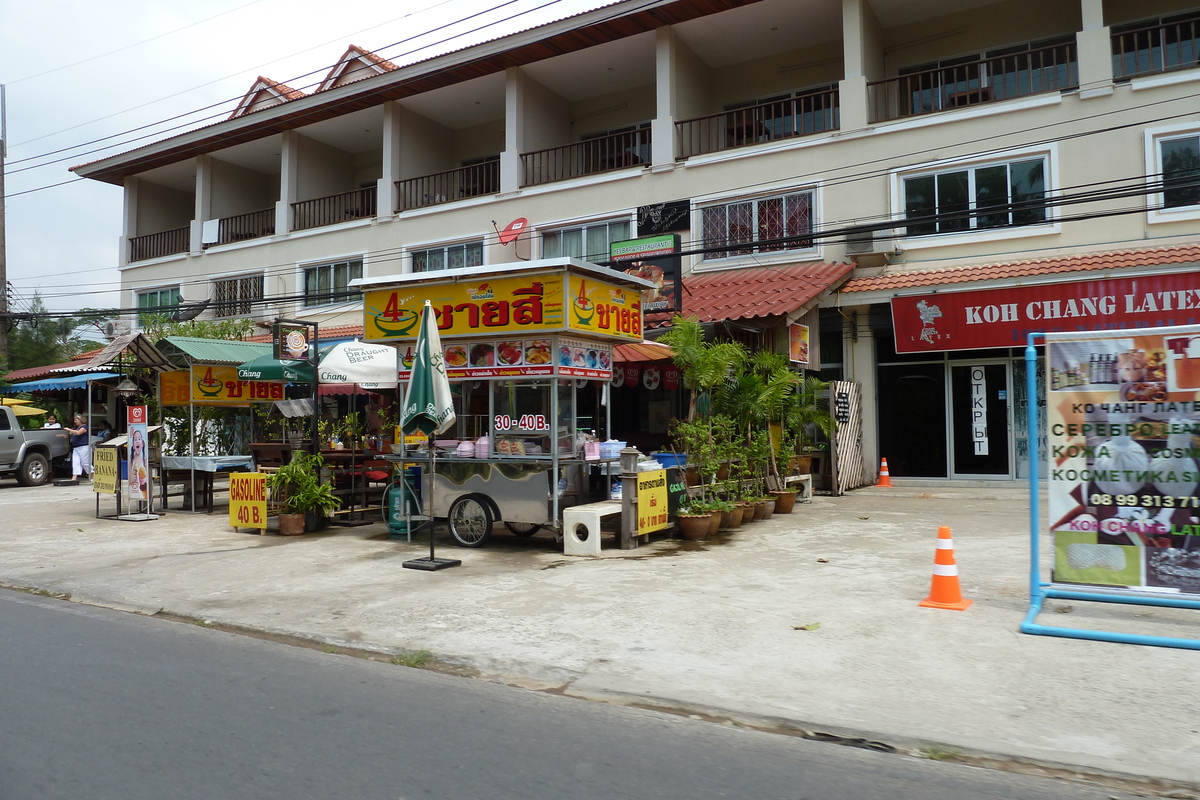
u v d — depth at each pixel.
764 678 5.26
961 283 14.27
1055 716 4.56
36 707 4.95
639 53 19.78
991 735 4.34
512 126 20.42
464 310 10.07
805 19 18.00
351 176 26.20
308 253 23.72
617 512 9.86
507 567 8.91
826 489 15.07
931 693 4.95
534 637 6.23
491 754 4.23
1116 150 14.33
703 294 16.12
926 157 15.79
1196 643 5.59
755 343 14.34
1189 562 6.11
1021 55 16.42
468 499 10.20
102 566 9.51
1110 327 13.15
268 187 28.14
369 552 10.02
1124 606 6.82
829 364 16.70
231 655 6.13
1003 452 15.21
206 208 26.06
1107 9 16.12
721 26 18.41
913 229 15.95
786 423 13.30
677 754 4.24
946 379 15.69
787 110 19.45
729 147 20.00
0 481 22.89
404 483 10.77
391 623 6.75
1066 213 14.63
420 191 23.20
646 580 8.06
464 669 5.71
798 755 4.24
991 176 15.35
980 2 17.17
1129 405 6.28
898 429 16.11
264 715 4.81
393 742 4.39
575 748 4.32
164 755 4.21
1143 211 12.80
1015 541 9.84
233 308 25.08
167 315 25.89
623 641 6.08
